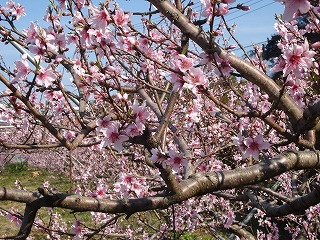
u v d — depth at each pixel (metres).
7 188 1.77
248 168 2.07
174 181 1.89
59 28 2.11
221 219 5.14
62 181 13.50
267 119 1.80
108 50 2.12
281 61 1.67
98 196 2.96
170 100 2.36
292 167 2.10
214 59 1.77
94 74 2.18
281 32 2.57
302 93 2.37
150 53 2.62
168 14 1.86
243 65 1.92
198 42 1.85
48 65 1.81
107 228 5.39
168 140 3.35
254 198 3.43
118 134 1.74
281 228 7.26
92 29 1.88
